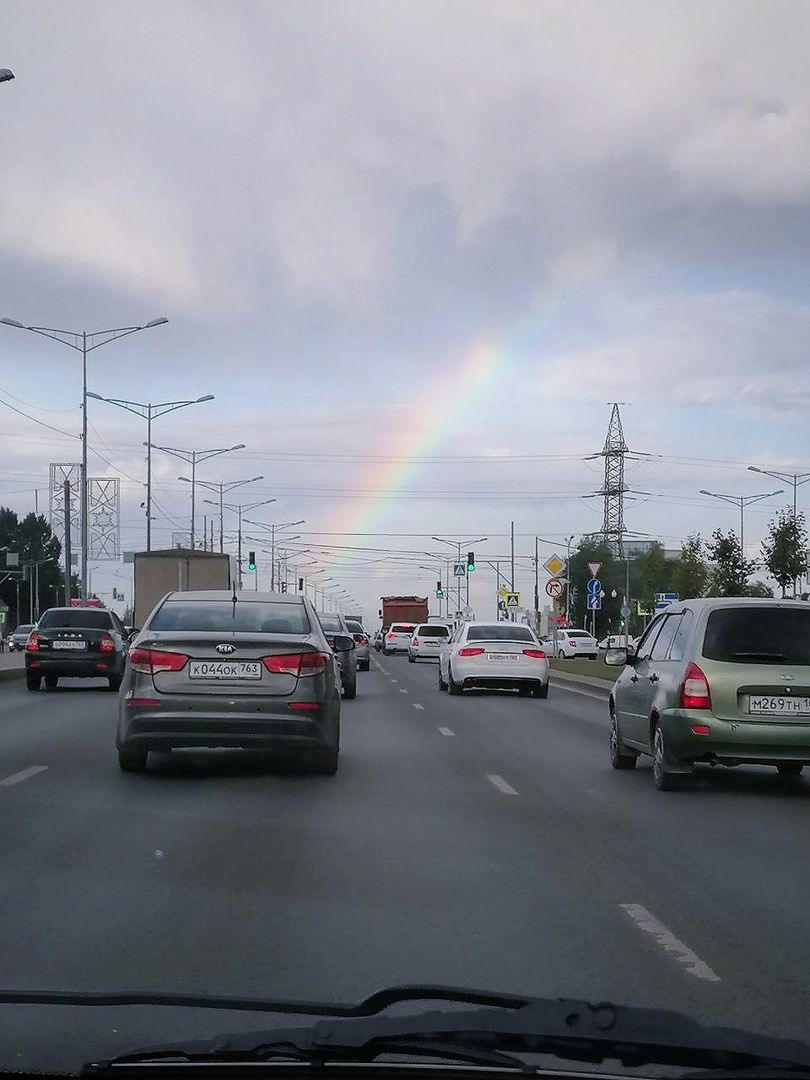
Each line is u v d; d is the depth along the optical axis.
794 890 8.30
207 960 6.38
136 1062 4.08
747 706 12.59
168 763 14.83
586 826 10.81
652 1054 4.11
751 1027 5.42
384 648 79.25
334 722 13.57
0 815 10.97
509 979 6.11
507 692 32.81
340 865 8.93
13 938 6.80
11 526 143.00
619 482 91.19
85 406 52.12
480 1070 4.07
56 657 29.27
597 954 6.62
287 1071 4.04
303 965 6.30
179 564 41.41
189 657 12.92
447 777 14.02
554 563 46.88
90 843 9.67
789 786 13.78
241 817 10.98
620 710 14.95
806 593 51.31
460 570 99.69
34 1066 4.58
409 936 6.94
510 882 8.45
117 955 6.46
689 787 13.48
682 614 13.71
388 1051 4.13
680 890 8.27
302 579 99.00
